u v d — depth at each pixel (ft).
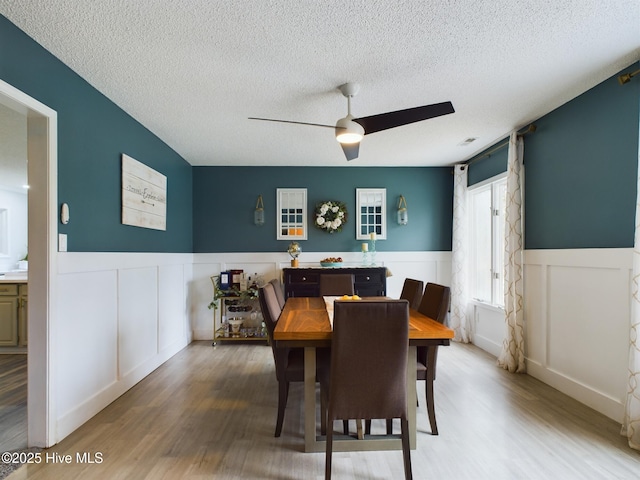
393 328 6.00
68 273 7.65
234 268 16.79
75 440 7.41
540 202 10.96
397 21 6.28
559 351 10.09
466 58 7.53
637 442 7.05
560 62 7.70
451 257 17.04
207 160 15.84
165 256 13.24
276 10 5.98
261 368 12.22
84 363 8.21
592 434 7.63
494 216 14.05
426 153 14.89
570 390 9.59
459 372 11.64
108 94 9.15
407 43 6.97
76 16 6.12
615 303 8.22
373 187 17.04
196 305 16.65
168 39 6.81
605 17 6.19
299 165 16.80
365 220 16.99
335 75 8.23
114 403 9.28
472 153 14.93
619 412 8.07
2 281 13.43
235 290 15.69
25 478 6.17
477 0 5.74
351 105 9.90
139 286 11.05
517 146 11.75
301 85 8.70
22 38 6.53
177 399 9.56
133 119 10.77
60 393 7.41
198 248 16.76
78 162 8.11
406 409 6.16
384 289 15.49
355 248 16.96
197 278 16.70
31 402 7.07
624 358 7.98
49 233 7.10
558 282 10.12
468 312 15.85
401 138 12.90
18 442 7.27
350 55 7.39
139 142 11.16
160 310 12.73
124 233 10.22
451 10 5.98
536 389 10.15
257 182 16.92
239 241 16.84
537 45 7.05
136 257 10.83
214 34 6.65
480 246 15.64
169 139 12.80
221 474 6.33
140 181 11.10
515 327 11.67
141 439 7.49
